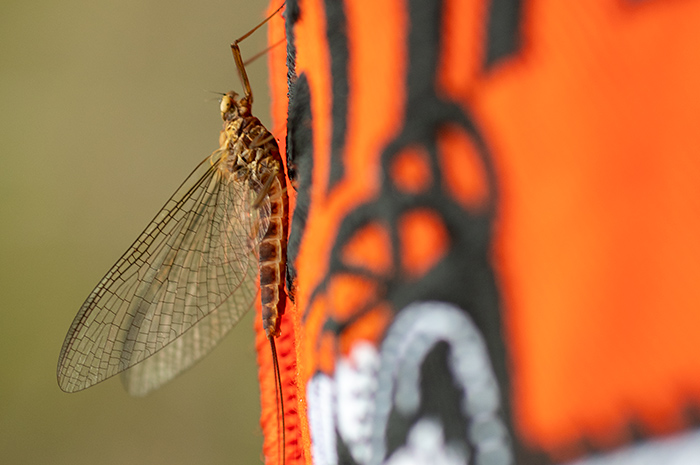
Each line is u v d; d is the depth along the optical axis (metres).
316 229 0.28
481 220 0.20
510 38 0.20
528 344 0.18
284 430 0.29
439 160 0.22
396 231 0.23
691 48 0.15
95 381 0.30
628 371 0.16
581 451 0.16
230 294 0.30
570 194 0.18
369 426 0.25
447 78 0.22
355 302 0.26
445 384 0.20
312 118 0.28
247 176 0.29
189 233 0.30
